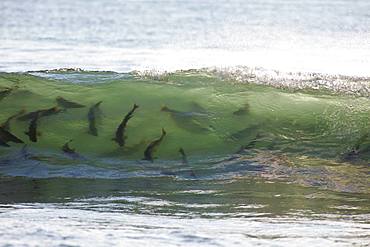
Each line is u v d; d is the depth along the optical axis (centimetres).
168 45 9619
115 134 3550
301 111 3616
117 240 2325
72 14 17375
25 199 2991
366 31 10812
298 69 5988
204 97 3684
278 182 3241
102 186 3200
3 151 3494
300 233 2495
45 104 3662
